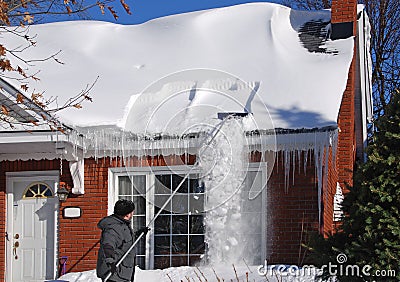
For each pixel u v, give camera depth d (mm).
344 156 14883
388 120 7953
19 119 12438
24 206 13906
